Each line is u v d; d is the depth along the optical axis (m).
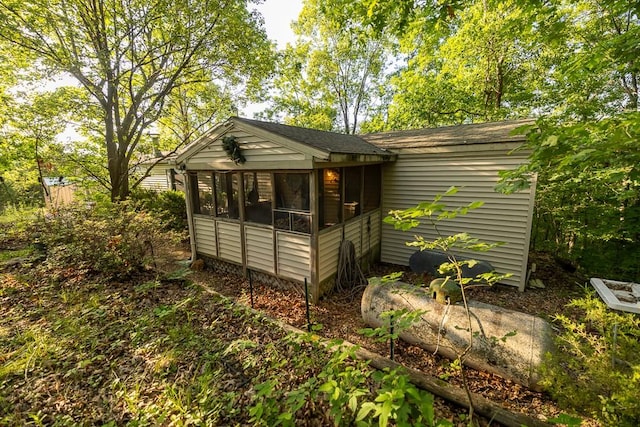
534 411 2.53
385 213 6.84
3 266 5.73
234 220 5.89
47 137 9.65
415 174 6.29
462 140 5.59
